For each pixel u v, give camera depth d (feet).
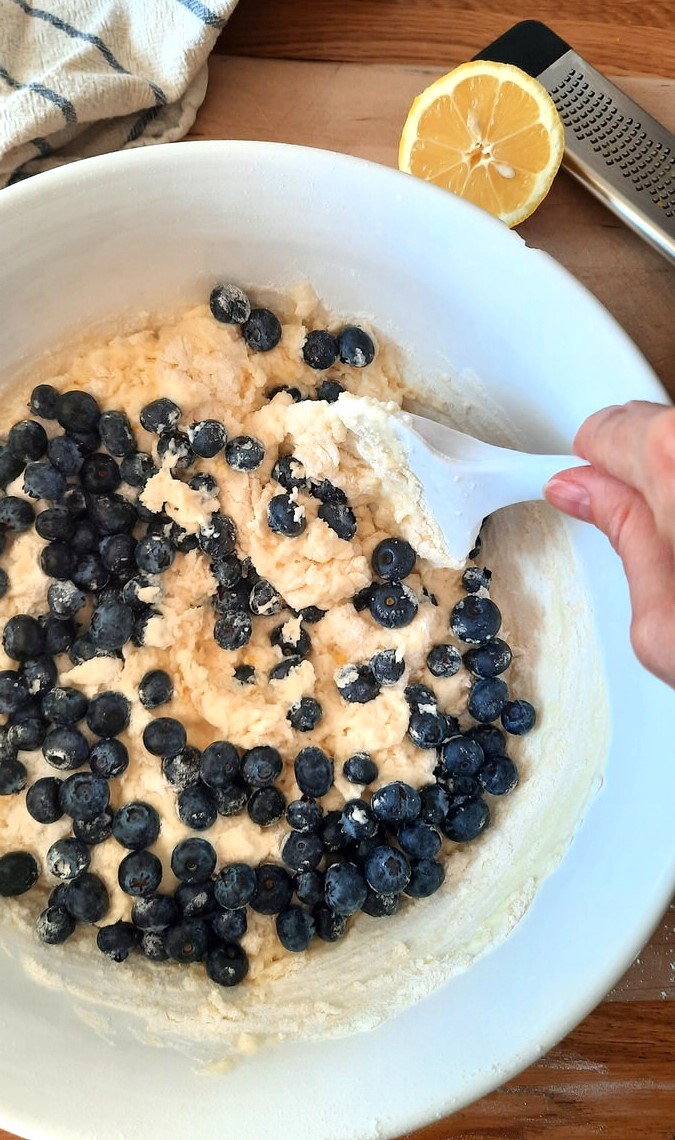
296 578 1.16
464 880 1.17
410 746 1.17
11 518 1.11
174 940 1.10
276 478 1.15
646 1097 1.21
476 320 1.10
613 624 1.12
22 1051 1.00
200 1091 0.98
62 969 1.10
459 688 1.20
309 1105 0.96
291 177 1.02
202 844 1.12
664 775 1.01
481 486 1.09
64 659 1.16
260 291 1.14
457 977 1.07
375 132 1.29
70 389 1.14
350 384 1.19
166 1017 1.10
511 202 1.23
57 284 1.07
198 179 1.02
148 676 1.14
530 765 1.20
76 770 1.14
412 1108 0.95
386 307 1.14
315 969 1.13
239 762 1.14
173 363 1.12
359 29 1.31
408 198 1.02
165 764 1.14
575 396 1.07
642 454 0.80
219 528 1.13
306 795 1.14
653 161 1.22
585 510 0.90
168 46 1.23
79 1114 0.95
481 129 1.21
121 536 1.13
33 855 1.14
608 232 1.26
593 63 1.30
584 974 0.99
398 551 1.16
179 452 1.12
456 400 1.19
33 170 1.24
